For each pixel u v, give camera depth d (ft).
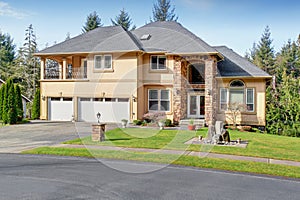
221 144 41.42
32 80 123.75
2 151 34.88
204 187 21.43
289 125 72.49
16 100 69.56
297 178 24.27
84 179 23.15
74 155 32.30
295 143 44.68
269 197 19.34
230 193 20.10
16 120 68.23
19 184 21.59
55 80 74.49
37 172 25.20
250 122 68.49
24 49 131.75
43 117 75.82
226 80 69.82
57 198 18.62
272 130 72.02
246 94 68.95
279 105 76.33
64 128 58.70
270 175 25.11
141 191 20.33
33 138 45.85
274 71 148.25
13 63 143.02
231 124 69.10
